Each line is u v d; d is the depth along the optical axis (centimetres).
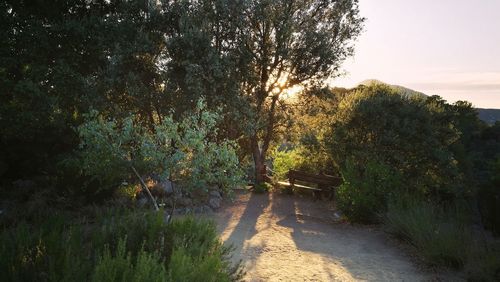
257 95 1712
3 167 1205
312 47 1677
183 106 1466
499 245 807
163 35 1622
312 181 1538
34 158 1270
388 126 1368
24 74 1394
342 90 2064
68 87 1384
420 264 782
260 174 1767
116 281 393
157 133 739
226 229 1038
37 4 1536
